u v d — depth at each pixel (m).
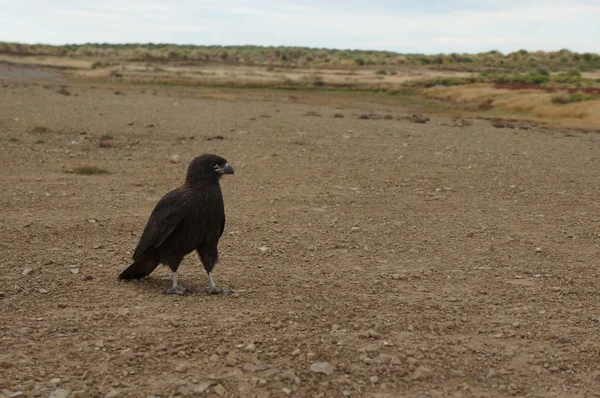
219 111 12.66
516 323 3.20
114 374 2.79
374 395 2.72
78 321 3.13
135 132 8.77
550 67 48.38
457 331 3.14
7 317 3.16
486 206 5.10
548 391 2.77
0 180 5.41
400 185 5.70
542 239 4.36
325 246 4.16
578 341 3.08
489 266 3.90
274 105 15.34
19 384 2.72
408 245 4.21
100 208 4.75
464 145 8.55
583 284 3.68
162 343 2.96
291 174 6.11
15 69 31.12
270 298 3.39
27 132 8.25
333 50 76.00
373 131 9.87
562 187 5.78
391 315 3.25
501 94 19.66
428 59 53.31
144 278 3.60
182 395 2.69
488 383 2.80
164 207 3.29
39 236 4.14
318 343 2.99
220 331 3.05
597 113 14.55
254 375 2.79
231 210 4.83
